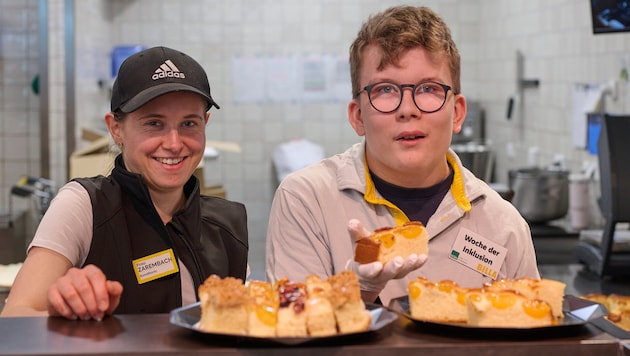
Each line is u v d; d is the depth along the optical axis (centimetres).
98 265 158
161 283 160
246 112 641
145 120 157
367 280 125
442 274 160
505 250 161
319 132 645
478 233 162
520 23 526
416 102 147
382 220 161
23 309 141
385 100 148
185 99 158
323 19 636
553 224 407
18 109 538
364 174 162
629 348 102
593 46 402
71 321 118
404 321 116
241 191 647
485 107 617
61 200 159
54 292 120
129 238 160
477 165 488
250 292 112
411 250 126
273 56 637
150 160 158
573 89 430
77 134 502
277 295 112
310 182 166
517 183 393
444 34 151
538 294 117
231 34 634
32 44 536
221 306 104
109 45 625
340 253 160
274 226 167
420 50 146
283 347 102
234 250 174
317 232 162
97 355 99
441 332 110
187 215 165
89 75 544
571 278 274
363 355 102
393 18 149
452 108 151
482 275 161
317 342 104
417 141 148
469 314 111
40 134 498
